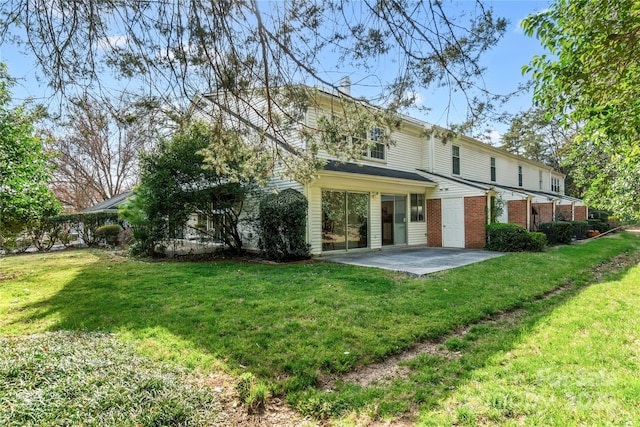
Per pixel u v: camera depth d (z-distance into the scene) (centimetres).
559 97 391
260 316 455
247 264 902
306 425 245
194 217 1195
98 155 2172
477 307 493
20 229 1194
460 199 1298
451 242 1323
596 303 507
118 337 387
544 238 1157
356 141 431
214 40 318
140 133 445
